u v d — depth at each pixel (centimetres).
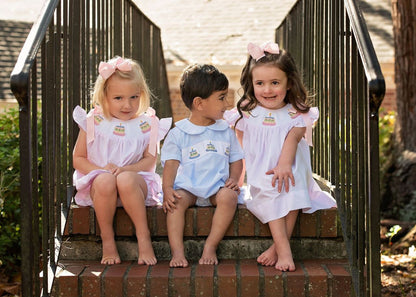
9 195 386
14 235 389
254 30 1181
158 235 277
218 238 270
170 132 292
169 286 247
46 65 244
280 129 280
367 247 222
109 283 246
